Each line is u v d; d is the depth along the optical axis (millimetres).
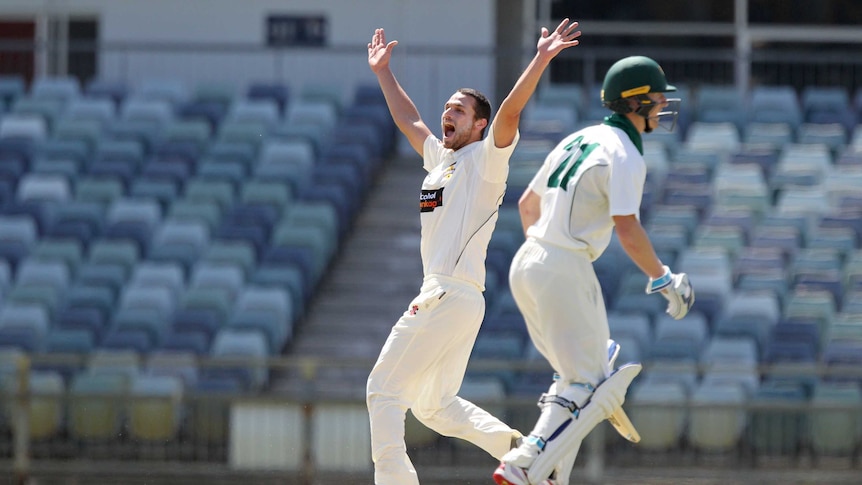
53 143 69062
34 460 46625
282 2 78938
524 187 63375
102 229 63375
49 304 57844
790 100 70875
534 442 22469
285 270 59094
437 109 76312
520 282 23375
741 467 45219
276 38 79125
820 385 50219
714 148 67000
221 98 73938
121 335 54656
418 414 24781
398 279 63219
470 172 23719
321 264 62094
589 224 22938
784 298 56125
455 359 24266
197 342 54375
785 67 76438
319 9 78812
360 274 63438
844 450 44531
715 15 77250
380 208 68188
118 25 80062
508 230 60844
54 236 61969
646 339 52906
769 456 45031
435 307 23562
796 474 44250
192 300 57000
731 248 59156
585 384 22969
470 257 23719
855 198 62469
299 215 63031
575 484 44531
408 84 76438
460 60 76312
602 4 77938
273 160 67312
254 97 73812
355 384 55562
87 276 59000
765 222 61219
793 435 44844
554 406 22766
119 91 74438
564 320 22969
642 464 45312
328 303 61219
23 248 61875
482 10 77750
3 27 80812
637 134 23234
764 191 62938
